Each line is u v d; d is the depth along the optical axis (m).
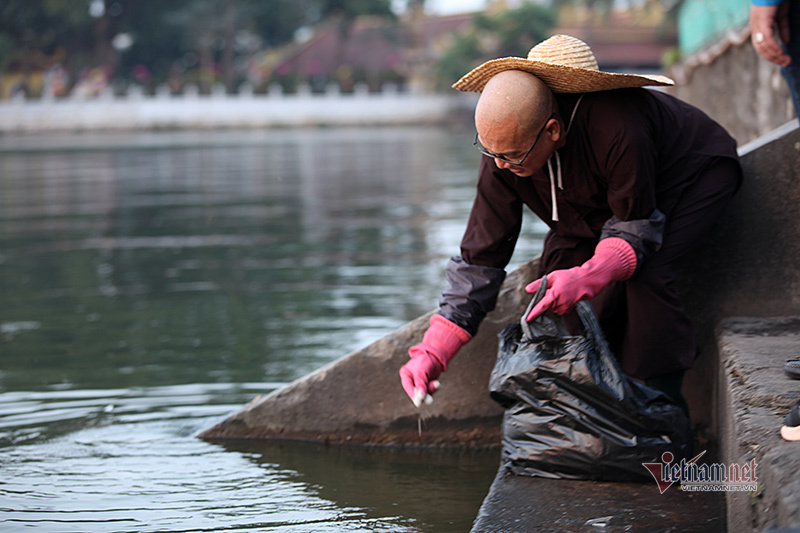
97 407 4.10
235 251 9.09
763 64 7.18
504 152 2.78
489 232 3.10
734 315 3.56
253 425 3.72
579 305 2.86
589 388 2.82
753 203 3.52
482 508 2.69
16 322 5.98
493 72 2.87
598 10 71.81
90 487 3.16
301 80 59.88
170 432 3.78
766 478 2.04
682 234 3.03
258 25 64.69
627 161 2.78
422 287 6.98
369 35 64.94
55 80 52.91
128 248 9.39
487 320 3.59
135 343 5.33
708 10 10.55
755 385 2.61
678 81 12.45
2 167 22.73
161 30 61.16
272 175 19.23
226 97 54.69
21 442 3.65
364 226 10.77
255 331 5.61
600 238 3.00
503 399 2.98
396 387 3.64
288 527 2.81
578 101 2.83
